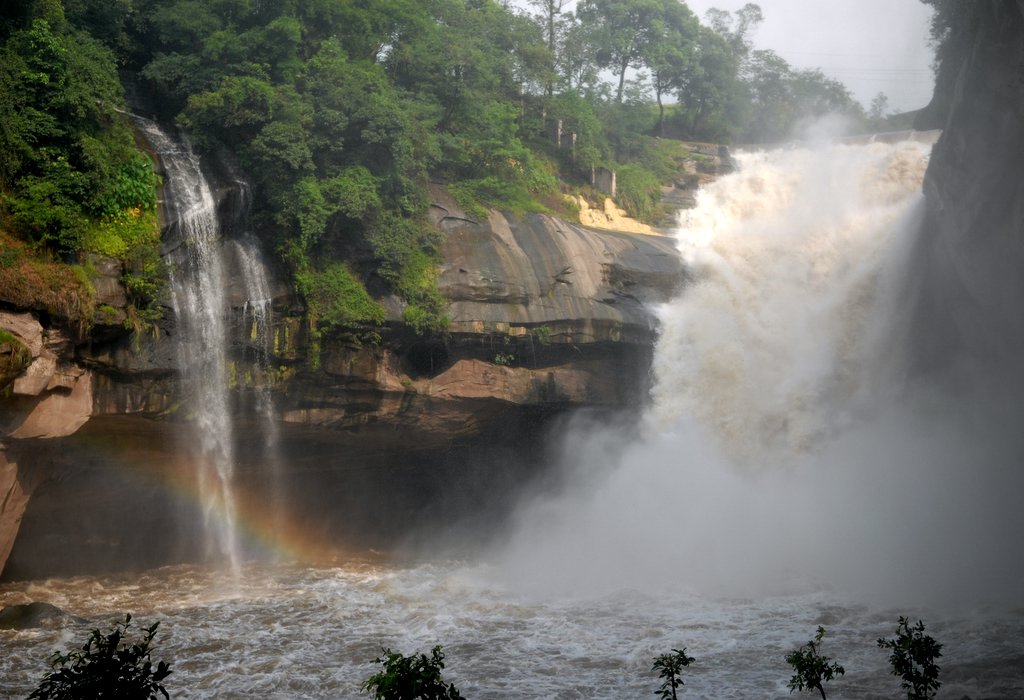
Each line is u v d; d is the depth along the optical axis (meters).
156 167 36.66
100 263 32.59
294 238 37.44
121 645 26.19
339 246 38.50
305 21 44.50
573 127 59.09
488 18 58.88
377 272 38.44
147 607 31.52
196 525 40.09
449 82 48.31
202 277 36.16
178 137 39.31
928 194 36.16
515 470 44.38
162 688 10.12
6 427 29.34
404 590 34.19
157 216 35.44
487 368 40.12
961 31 33.50
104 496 37.19
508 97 57.53
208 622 29.23
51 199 32.31
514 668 23.97
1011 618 27.00
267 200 38.12
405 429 39.50
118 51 43.72
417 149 42.19
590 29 75.81
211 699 21.80
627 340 42.69
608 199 56.78
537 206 44.97
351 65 42.06
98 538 38.44
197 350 35.22
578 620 29.11
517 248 42.06
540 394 40.91
